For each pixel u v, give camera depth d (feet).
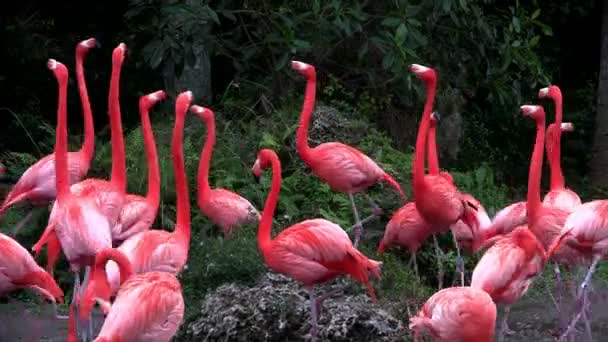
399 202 33.09
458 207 27.14
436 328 19.08
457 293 19.16
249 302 22.88
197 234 30.45
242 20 39.93
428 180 26.76
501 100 41.22
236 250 25.85
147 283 18.39
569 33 57.00
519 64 39.91
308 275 21.99
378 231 32.53
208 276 25.34
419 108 41.86
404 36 34.50
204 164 29.19
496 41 41.57
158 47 34.86
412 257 28.53
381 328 22.11
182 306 18.74
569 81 57.31
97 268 18.88
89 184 24.77
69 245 22.41
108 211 24.43
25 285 21.80
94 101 47.14
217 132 36.91
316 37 38.37
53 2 46.65
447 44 40.98
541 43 54.90
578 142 52.44
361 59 39.93
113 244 24.93
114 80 25.36
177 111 23.58
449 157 41.91
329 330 22.11
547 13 53.31
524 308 28.68
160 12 35.37
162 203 32.14
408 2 36.94
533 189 25.57
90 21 47.06
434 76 26.68
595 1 54.29
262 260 25.31
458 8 38.68
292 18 37.70
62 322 27.07
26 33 44.16
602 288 30.94
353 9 36.27
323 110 36.94
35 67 45.83
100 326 25.80
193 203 32.91
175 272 22.17
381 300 24.11
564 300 29.19
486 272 21.18
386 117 41.19
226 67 46.21
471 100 49.75
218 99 43.47
